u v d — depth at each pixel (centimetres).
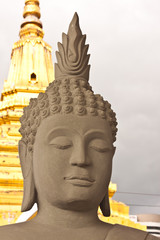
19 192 1769
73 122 445
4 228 429
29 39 2508
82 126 445
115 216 1730
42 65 2441
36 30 2555
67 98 455
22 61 2444
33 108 484
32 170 475
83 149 435
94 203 445
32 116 475
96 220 455
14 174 1803
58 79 500
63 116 447
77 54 500
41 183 446
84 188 431
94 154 446
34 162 459
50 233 425
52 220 441
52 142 439
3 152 1922
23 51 2483
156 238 434
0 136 2025
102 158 448
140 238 427
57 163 434
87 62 508
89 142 447
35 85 2358
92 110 453
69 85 480
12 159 1872
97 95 482
